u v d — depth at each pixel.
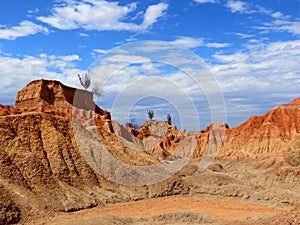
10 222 42.12
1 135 55.69
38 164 54.06
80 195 52.88
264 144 112.81
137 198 58.75
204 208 54.44
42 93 79.88
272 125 118.12
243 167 99.81
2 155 52.06
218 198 63.34
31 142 58.09
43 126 61.84
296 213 27.94
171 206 55.16
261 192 64.00
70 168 57.53
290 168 78.56
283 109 122.81
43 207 46.69
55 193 50.59
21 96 81.31
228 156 112.75
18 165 52.25
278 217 28.27
